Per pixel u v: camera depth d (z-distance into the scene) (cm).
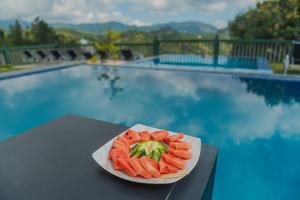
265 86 517
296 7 963
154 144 85
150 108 407
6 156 92
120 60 846
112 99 457
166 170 76
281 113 370
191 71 617
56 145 100
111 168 80
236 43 841
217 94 466
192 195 71
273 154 252
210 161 89
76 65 757
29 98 467
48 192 73
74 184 76
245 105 409
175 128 329
